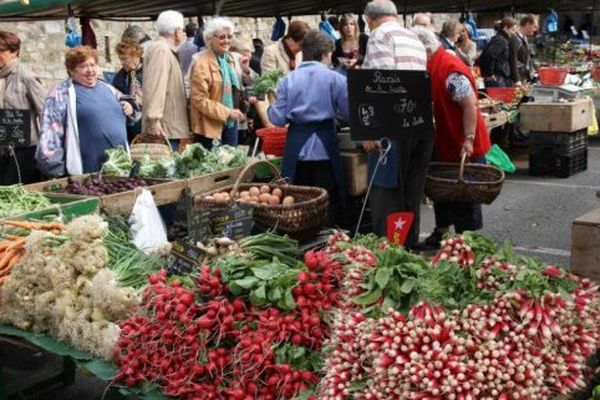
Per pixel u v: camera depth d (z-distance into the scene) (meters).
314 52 5.16
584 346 2.36
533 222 7.34
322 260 2.72
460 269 2.44
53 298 3.14
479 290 2.40
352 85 4.02
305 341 2.60
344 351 2.35
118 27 13.01
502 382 2.15
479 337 2.23
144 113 6.32
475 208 5.87
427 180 5.06
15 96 6.01
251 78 8.91
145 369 2.73
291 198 4.20
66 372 4.21
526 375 2.17
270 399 2.54
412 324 2.24
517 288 2.33
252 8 11.18
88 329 2.98
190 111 6.54
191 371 2.63
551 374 2.26
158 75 6.28
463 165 5.01
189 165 5.25
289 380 2.50
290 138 5.17
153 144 5.93
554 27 16.52
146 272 3.36
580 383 2.31
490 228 7.14
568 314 2.32
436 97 5.45
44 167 5.37
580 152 9.79
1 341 3.56
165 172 5.21
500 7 15.19
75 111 5.40
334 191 5.29
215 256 3.24
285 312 2.66
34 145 6.13
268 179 5.39
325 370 2.41
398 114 4.07
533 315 2.26
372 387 2.21
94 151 5.48
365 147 4.83
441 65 5.39
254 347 2.55
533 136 9.63
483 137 5.64
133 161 5.41
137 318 2.85
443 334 2.22
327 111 5.09
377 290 2.47
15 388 3.99
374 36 5.21
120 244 3.62
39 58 11.89
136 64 7.24
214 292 2.72
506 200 8.34
